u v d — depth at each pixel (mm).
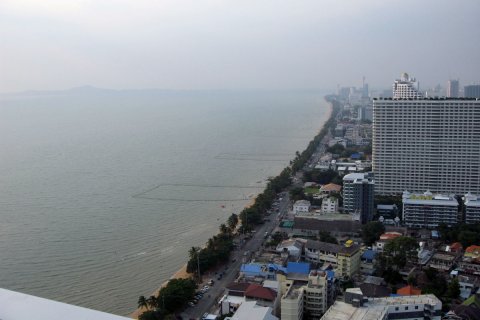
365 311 130750
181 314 165125
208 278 195375
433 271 186125
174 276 192625
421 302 138250
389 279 187875
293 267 180875
